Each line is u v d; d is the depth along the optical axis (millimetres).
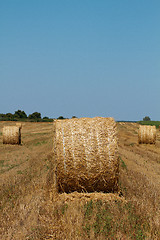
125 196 7418
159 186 8398
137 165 11969
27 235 5203
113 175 7523
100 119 7879
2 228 5449
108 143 7582
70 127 7742
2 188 7887
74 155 7527
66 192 7766
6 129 20422
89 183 7578
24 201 6906
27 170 10469
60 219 5809
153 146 20031
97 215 5965
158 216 5902
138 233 5207
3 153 15625
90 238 5070
